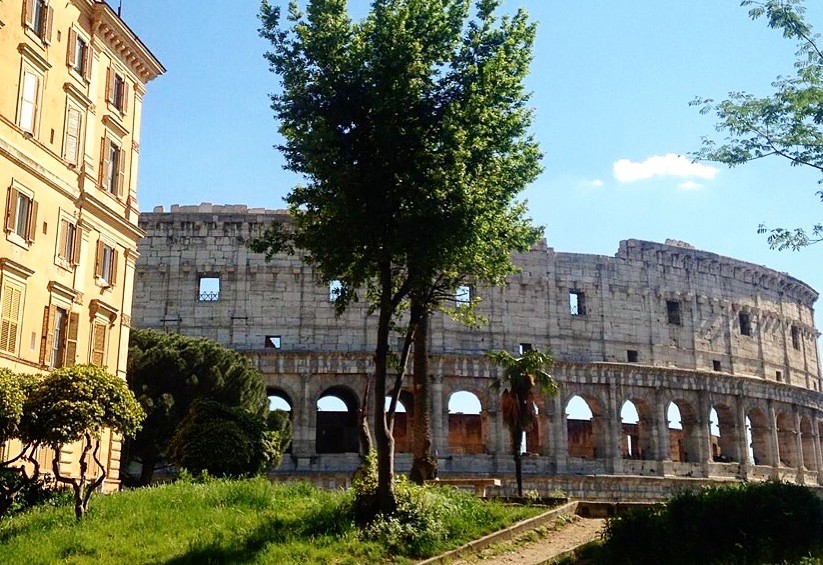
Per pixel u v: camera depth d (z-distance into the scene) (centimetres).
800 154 3300
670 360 9812
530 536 3516
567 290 9525
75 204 5094
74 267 5059
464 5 3569
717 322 10306
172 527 3181
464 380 8894
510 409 6159
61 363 4903
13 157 4447
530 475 8538
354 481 3619
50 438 3369
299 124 3550
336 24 3494
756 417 10381
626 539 3005
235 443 5194
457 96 3534
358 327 8825
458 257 3544
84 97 5184
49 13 4853
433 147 3484
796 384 11031
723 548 2906
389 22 3466
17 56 4556
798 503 3117
